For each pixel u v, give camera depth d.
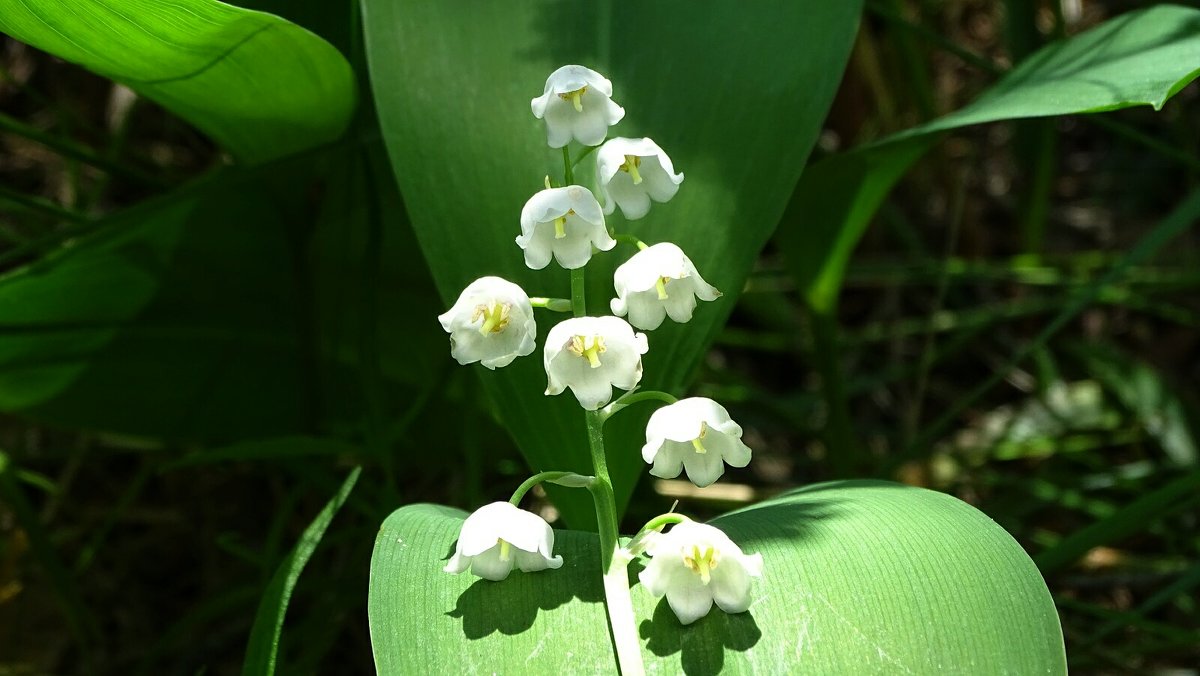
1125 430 0.21
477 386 0.16
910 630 0.08
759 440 0.22
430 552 0.09
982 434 0.21
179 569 0.18
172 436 0.17
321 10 0.14
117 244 0.15
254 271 0.16
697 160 0.12
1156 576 0.18
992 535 0.09
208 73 0.12
